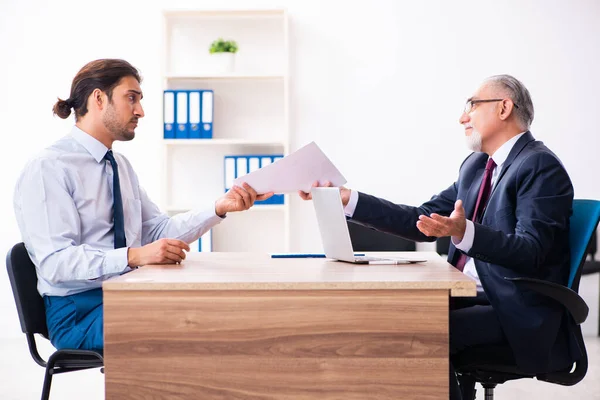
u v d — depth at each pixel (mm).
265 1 4840
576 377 2123
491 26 4762
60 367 2143
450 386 1880
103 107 2357
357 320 1655
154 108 4883
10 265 2146
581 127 4750
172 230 2564
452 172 4797
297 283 1650
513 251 2008
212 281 1663
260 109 4879
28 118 4859
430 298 1652
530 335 2004
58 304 2170
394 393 1655
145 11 4867
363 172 4828
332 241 2240
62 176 2229
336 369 1659
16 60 4852
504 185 2229
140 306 1667
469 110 2473
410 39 4789
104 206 2355
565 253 2195
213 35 4875
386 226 2561
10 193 4863
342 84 4824
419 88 4797
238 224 4926
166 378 1668
